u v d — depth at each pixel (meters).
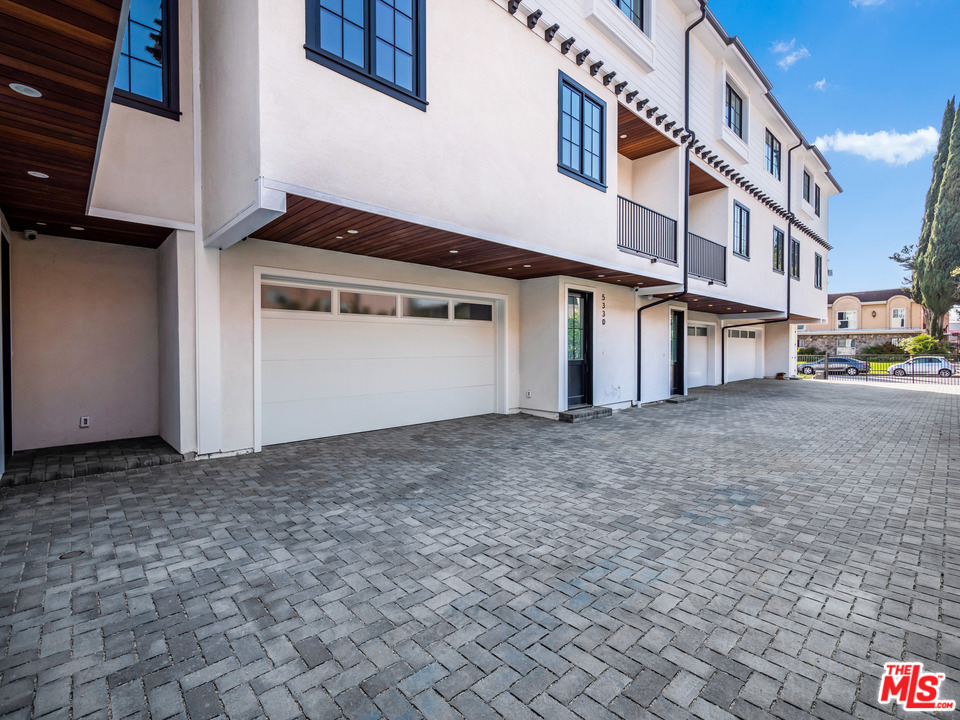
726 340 18.42
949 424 8.91
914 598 2.79
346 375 7.37
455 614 2.61
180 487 4.77
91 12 2.20
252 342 6.14
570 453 6.38
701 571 3.12
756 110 13.91
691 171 11.36
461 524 3.90
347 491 4.71
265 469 5.44
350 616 2.58
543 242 6.91
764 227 14.65
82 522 3.86
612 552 3.40
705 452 6.50
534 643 2.36
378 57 4.93
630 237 9.45
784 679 2.10
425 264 7.75
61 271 6.03
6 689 2.02
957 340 33.50
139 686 2.05
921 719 1.86
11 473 4.87
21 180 4.03
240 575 3.03
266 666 2.18
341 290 7.27
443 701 1.97
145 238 6.12
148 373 6.69
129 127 5.24
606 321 10.23
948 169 31.66
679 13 10.17
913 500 4.56
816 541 3.60
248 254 6.03
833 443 7.16
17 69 2.55
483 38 6.00
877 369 26.53
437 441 7.06
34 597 2.75
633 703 1.96
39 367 5.89
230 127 4.71
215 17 5.16
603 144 8.16
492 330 9.58
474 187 5.89
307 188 4.26
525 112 6.59
